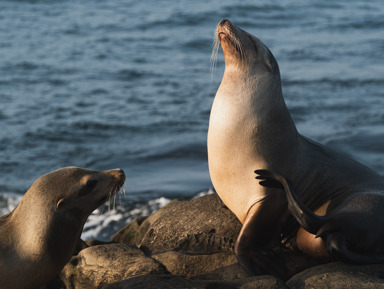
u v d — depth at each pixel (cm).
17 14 9956
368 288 1146
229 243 1512
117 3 11231
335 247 1267
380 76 5841
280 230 1433
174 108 4709
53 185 1316
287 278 1331
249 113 1439
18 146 3803
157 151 3638
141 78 5844
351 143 3616
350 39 8319
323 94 5134
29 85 5484
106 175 1391
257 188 1414
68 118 4425
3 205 2930
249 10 10419
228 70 1512
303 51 7394
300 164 1476
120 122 4325
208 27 8956
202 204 1645
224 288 1213
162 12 10031
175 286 1198
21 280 1302
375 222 1298
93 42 7775
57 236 1298
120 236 1988
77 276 1460
